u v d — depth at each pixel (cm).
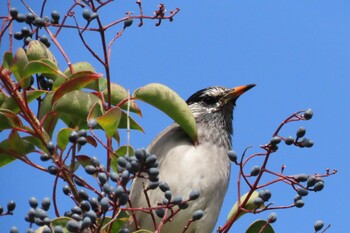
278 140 915
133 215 933
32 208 796
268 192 919
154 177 793
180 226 1173
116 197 780
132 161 786
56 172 872
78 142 872
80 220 803
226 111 1334
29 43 961
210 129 1280
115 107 898
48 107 965
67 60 974
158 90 1027
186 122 1053
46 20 991
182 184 1172
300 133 917
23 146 934
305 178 913
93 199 806
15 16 948
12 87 925
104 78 1016
